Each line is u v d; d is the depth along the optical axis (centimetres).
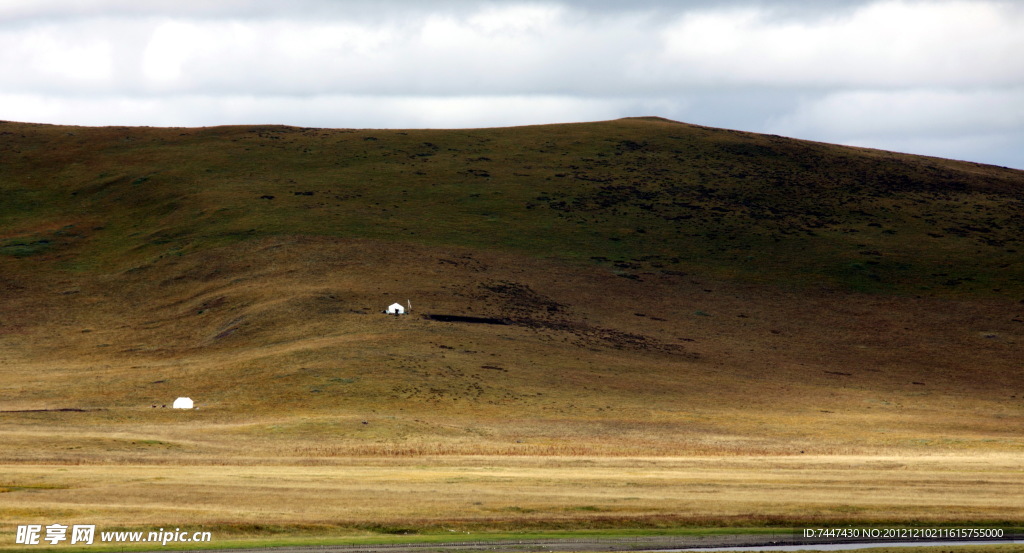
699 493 5009
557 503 4700
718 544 4069
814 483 5359
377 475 5584
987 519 4509
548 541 4059
